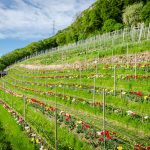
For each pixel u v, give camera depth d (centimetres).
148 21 6912
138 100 2098
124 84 2672
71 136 1744
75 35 10494
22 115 2622
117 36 5716
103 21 9325
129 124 1781
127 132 1656
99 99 2470
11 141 2006
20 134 2078
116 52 4191
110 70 3422
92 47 5809
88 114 2191
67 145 1664
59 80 4044
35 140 1830
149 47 3781
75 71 4206
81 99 2562
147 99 2055
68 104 2602
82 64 4362
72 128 1889
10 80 6462
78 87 3067
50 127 2070
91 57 4644
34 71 6012
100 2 10088
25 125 2225
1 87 5403
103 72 3494
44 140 1766
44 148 1659
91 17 9750
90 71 3822
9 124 2475
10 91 4288
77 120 1925
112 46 4775
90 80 3291
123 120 1838
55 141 1634
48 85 3838
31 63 7725
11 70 8681
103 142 1506
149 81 2500
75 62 4816
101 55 4431
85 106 2334
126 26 7756
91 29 9688
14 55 14288
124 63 3456
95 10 9756
